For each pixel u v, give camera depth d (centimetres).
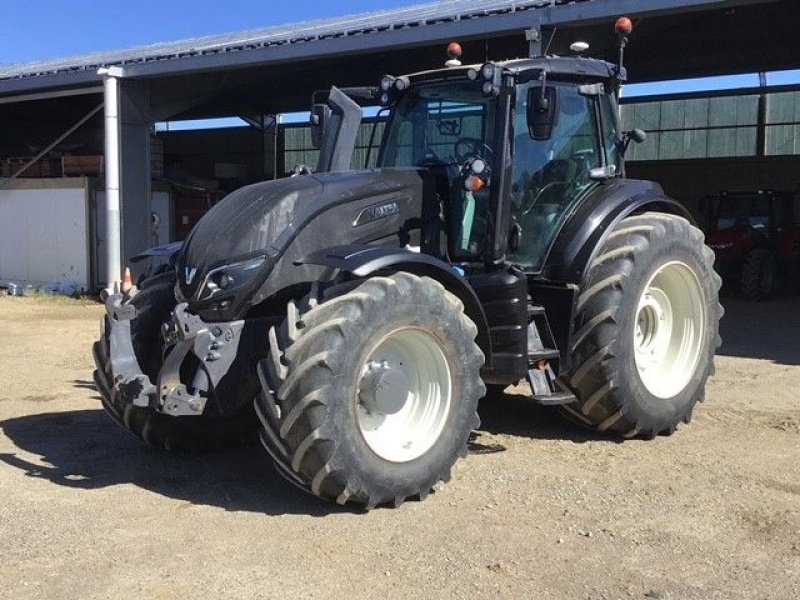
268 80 1717
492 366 506
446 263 509
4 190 1795
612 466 523
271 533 415
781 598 353
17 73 1714
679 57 1714
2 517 437
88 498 468
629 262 550
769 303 1554
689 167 2238
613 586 362
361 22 1377
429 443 455
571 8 1013
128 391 458
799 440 580
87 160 1709
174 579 365
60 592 354
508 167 520
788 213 1731
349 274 470
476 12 1098
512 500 462
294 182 491
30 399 723
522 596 353
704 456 544
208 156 2608
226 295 453
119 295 480
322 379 412
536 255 558
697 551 398
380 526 424
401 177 517
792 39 1539
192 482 496
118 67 1429
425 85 576
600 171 596
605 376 546
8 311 1409
